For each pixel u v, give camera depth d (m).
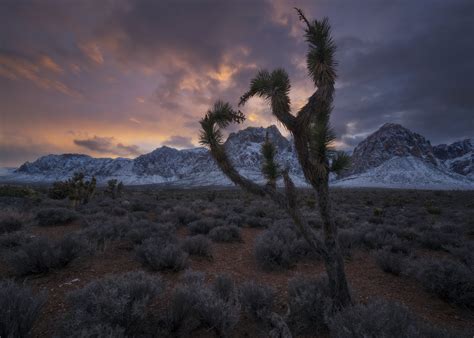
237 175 4.07
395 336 2.62
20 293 3.04
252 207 17.59
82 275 5.34
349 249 8.08
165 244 6.77
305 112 3.52
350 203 36.16
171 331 3.43
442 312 4.45
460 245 8.70
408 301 4.84
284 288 5.22
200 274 4.85
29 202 16.02
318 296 3.74
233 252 7.99
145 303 3.33
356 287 5.46
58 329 2.99
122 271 5.70
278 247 6.70
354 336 2.70
